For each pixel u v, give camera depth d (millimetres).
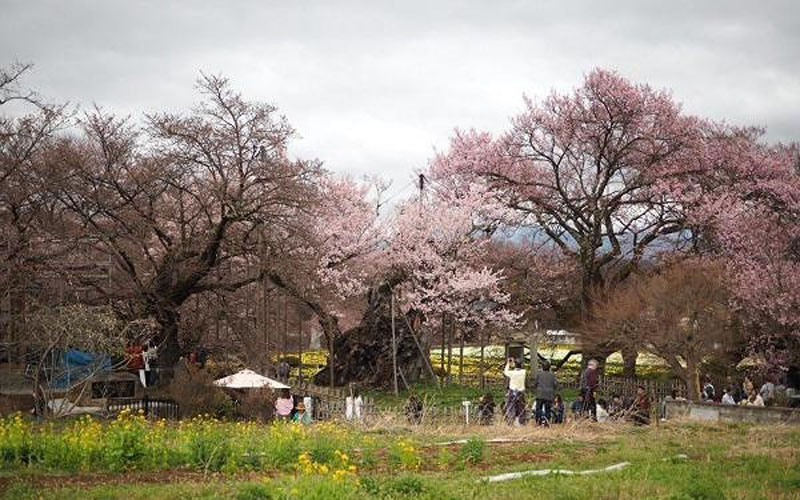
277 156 39156
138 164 38562
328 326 46812
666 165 50844
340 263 47562
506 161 53156
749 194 50438
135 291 36719
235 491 13117
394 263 48781
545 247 54188
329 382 47906
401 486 13445
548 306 53094
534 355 51125
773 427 24250
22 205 35156
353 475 14305
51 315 28203
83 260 37719
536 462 17844
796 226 44094
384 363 46875
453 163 53812
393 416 25266
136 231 37875
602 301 44812
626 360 46969
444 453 17953
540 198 52094
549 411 26312
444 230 49469
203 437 17406
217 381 32844
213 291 40500
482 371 48438
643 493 13484
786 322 37312
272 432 18953
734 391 36906
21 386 30297
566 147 51406
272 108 38344
